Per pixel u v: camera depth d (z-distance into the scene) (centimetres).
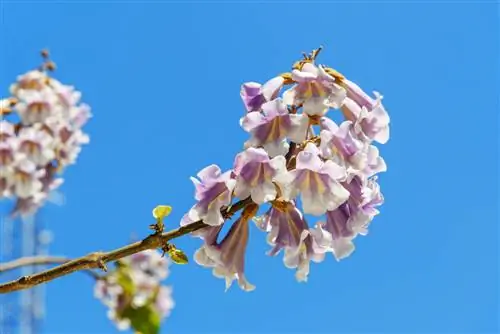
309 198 92
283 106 93
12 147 152
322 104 93
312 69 95
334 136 94
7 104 158
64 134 160
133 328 162
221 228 97
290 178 92
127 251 97
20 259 128
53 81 163
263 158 92
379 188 97
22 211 157
